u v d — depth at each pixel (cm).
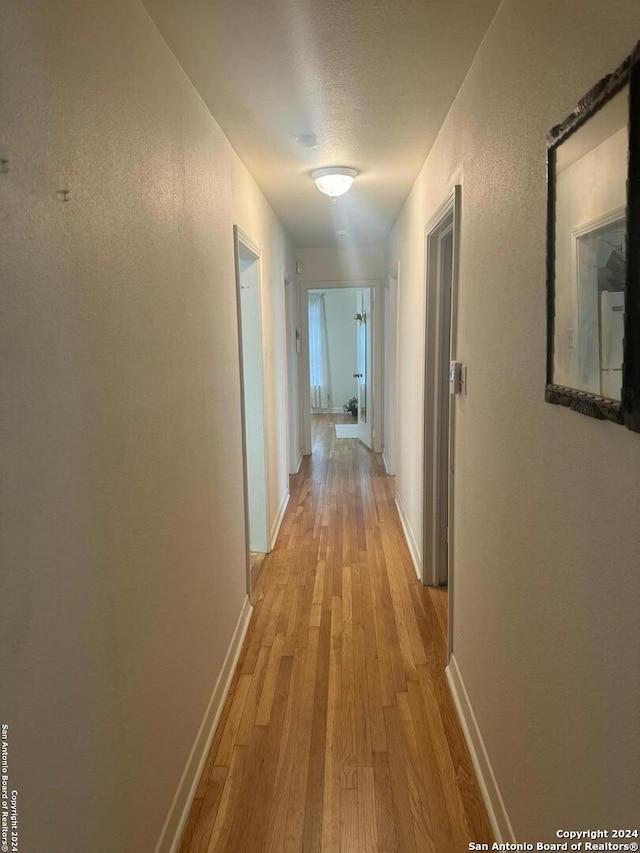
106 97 116
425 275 283
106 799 110
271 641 254
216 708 201
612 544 84
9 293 79
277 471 409
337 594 299
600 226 85
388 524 410
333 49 165
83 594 101
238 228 255
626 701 80
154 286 144
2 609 76
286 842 154
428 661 236
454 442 213
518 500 133
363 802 166
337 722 201
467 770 178
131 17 131
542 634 116
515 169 133
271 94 195
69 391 97
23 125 84
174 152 163
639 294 72
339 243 562
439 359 289
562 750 105
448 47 165
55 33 94
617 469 82
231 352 241
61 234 95
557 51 105
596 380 88
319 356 945
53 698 90
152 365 141
